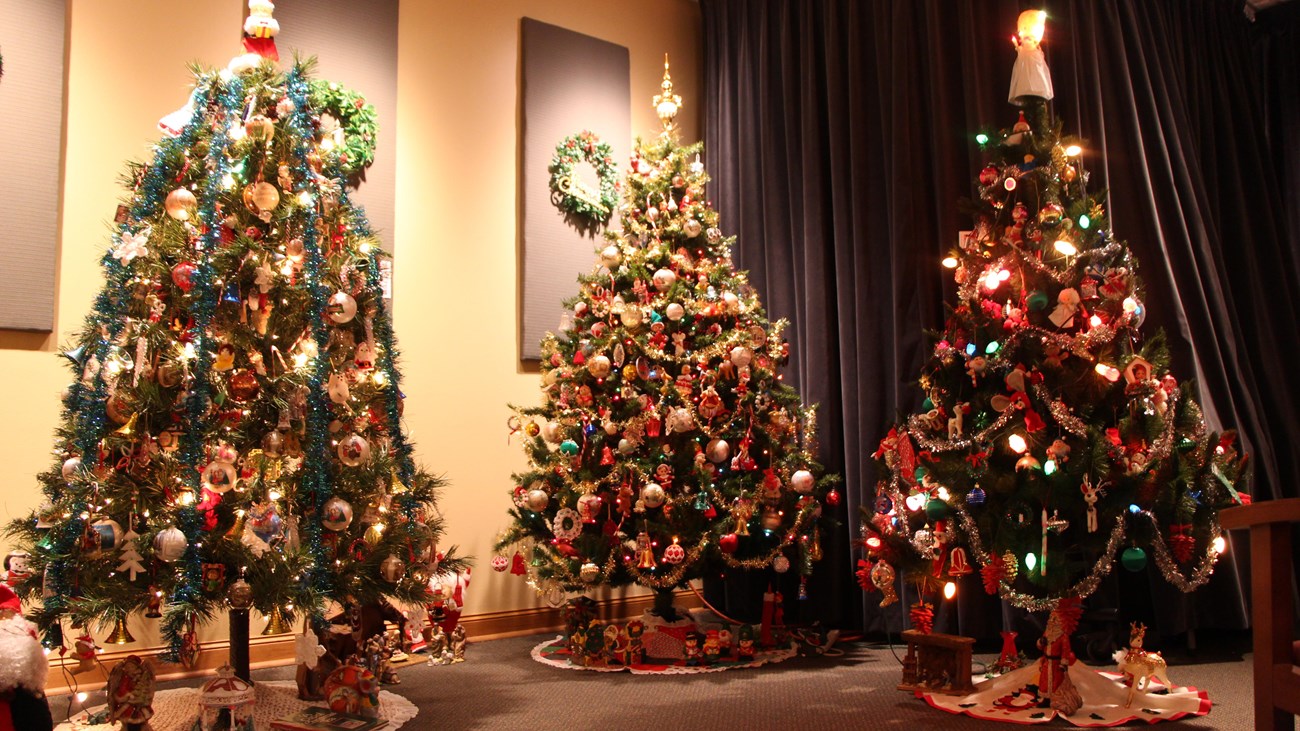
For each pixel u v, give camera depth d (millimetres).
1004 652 3303
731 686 3395
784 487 3893
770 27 4984
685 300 3848
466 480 4441
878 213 4352
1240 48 5121
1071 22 4027
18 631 2188
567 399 3887
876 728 2811
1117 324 2982
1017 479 2949
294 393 2730
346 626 3215
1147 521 2953
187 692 3170
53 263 3525
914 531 3336
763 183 4906
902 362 4094
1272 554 2068
